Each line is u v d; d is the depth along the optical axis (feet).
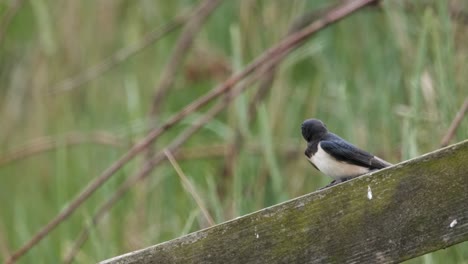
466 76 29.19
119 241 32.94
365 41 35.45
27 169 39.32
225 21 39.29
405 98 33.14
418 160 15.66
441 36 28.40
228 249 16.19
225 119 38.73
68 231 34.94
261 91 35.37
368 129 32.42
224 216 30.68
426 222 15.55
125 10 40.75
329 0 38.86
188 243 16.30
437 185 15.56
